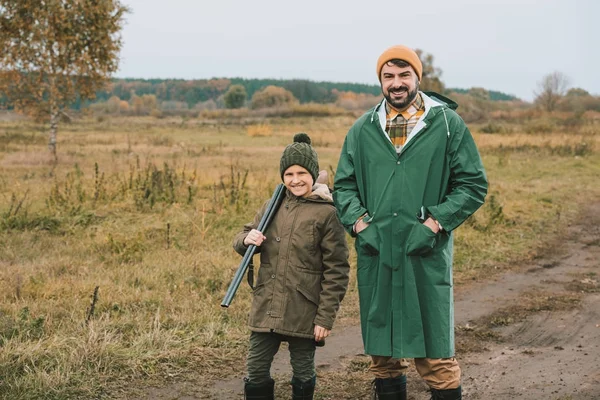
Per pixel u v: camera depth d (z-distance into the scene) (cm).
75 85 2331
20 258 783
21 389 405
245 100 12781
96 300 555
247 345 511
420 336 332
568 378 466
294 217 357
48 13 2212
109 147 2677
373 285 343
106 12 2291
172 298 612
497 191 1372
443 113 342
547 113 6431
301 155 353
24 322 510
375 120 348
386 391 368
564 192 1513
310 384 365
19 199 1159
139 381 439
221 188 1293
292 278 352
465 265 841
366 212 345
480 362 505
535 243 988
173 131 4406
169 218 1009
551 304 680
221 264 751
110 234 843
